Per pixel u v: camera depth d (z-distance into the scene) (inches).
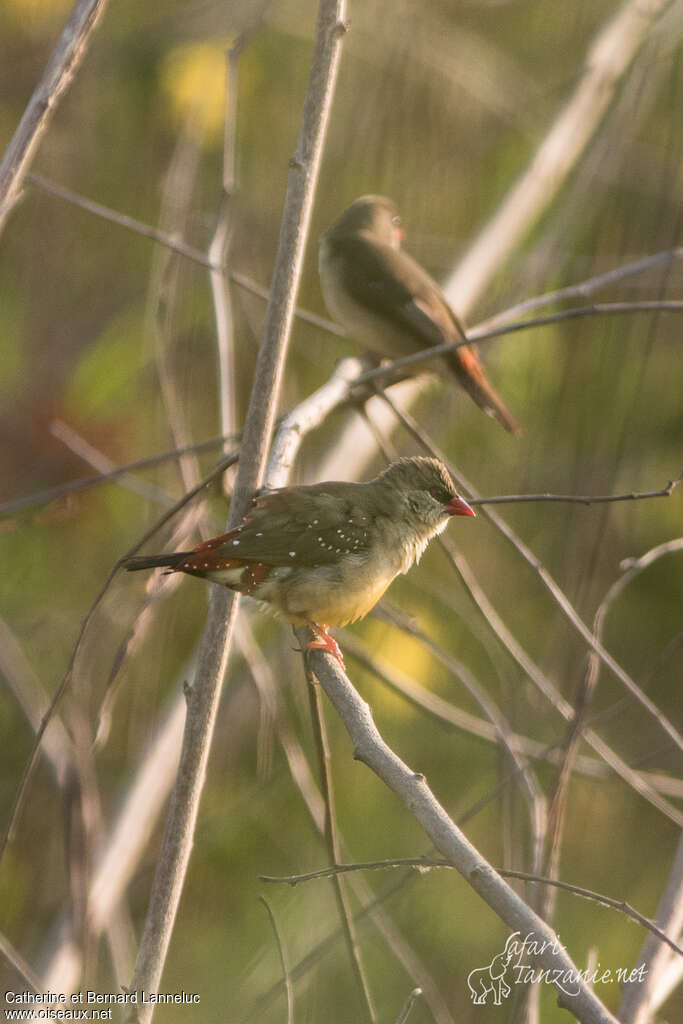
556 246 456.4
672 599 510.6
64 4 486.0
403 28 510.6
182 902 424.2
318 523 297.7
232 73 355.3
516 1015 235.3
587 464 448.5
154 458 323.3
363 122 511.8
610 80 483.8
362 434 398.3
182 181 410.9
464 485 323.0
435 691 461.1
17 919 400.8
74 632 436.8
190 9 486.3
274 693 348.5
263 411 270.7
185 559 273.6
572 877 464.4
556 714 391.5
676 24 481.7
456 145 520.4
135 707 406.0
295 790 434.6
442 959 423.5
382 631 435.5
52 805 414.9
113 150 486.3
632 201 502.9
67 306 476.1
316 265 505.4
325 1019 399.9
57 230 479.2
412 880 369.1
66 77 247.8
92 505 437.7
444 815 189.8
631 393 482.3
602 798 474.3
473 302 486.6
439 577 475.2
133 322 463.8
